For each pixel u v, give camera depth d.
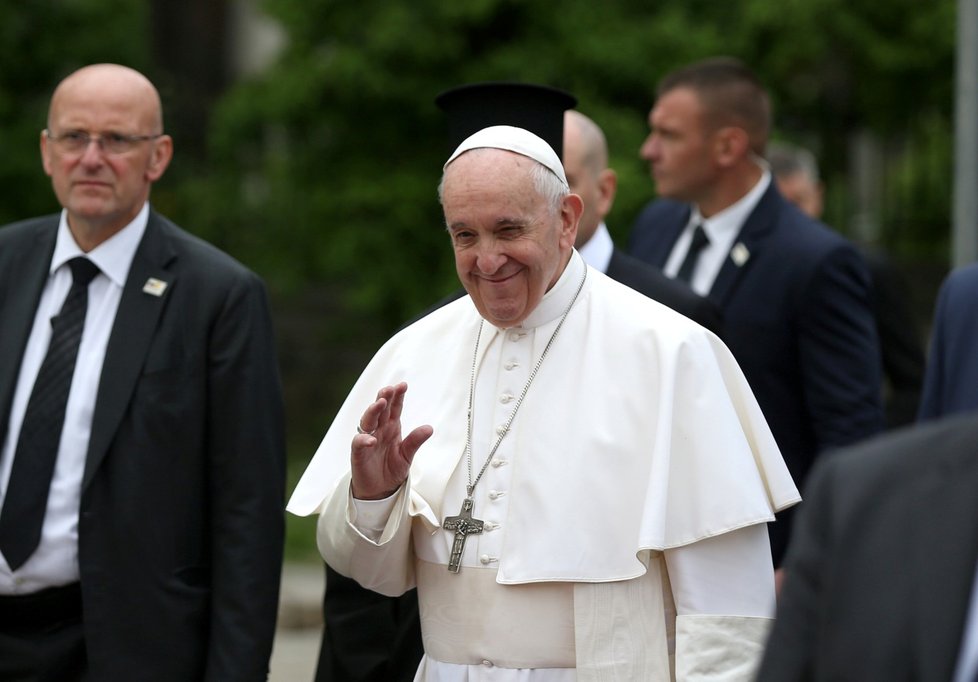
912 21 40.25
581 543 11.77
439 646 12.26
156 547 14.72
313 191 42.06
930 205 45.50
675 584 11.95
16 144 42.16
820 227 17.88
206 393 15.03
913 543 7.30
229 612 14.79
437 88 40.75
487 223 11.77
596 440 12.00
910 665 7.13
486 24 40.41
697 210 19.34
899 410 21.97
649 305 12.60
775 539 17.03
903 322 22.08
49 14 43.41
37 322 15.30
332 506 12.62
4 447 14.91
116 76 15.34
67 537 14.68
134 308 15.04
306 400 48.91
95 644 14.55
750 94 18.50
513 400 12.52
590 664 11.64
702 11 40.84
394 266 40.88
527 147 11.90
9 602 14.86
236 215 44.44
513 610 11.91
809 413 17.36
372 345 47.72
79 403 14.85
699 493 11.84
